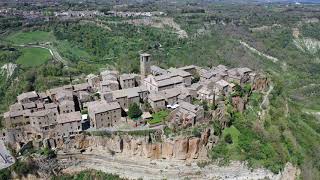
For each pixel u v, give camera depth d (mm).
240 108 179750
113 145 156375
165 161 155250
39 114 153750
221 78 199750
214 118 164125
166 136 153250
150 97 170875
